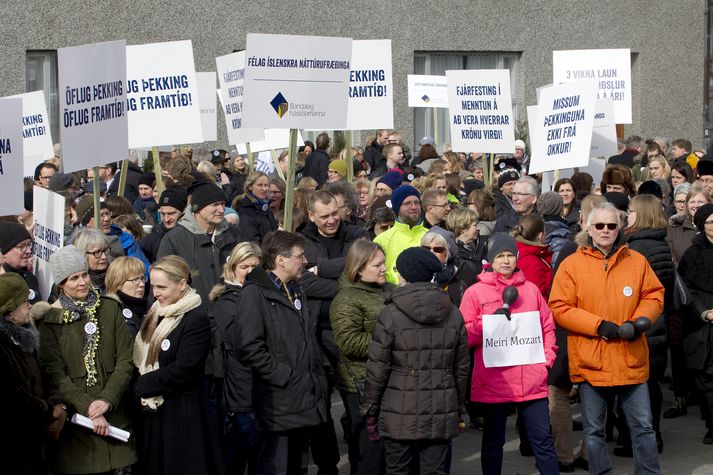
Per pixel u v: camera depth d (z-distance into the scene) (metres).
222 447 7.15
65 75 7.58
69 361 6.32
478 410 7.86
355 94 11.39
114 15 21.12
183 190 9.12
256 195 10.30
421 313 6.38
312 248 8.06
